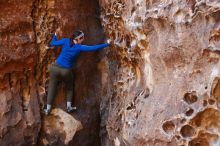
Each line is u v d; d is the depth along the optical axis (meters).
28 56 6.09
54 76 6.01
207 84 4.79
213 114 4.77
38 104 6.27
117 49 6.20
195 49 4.93
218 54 4.73
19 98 6.19
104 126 6.54
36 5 6.10
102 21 6.48
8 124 6.06
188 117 4.87
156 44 5.38
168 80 5.26
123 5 5.91
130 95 6.00
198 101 4.84
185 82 5.02
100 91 6.62
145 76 5.79
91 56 6.53
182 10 4.99
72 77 6.11
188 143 4.88
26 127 6.17
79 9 6.37
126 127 5.85
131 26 5.70
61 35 6.25
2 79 6.04
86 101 6.52
